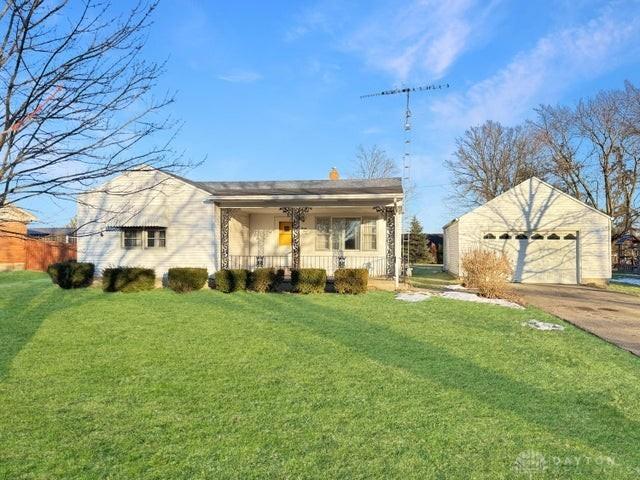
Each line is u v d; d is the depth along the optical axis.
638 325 9.44
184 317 9.47
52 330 8.08
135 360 6.12
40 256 23.83
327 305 11.27
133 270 14.02
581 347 7.21
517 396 4.80
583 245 19.45
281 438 3.69
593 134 29.44
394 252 16.69
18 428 3.87
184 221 16.20
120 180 11.72
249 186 19.72
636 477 3.13
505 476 3.12
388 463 3.28
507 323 9.17
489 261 13.65
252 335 7.74
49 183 3.50
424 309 10.73
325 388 4.98
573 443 3.67
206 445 3.55
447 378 5.38
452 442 3.64
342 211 17.70
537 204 19.83
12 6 3.11
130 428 3.88
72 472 3.13
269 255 18.89
